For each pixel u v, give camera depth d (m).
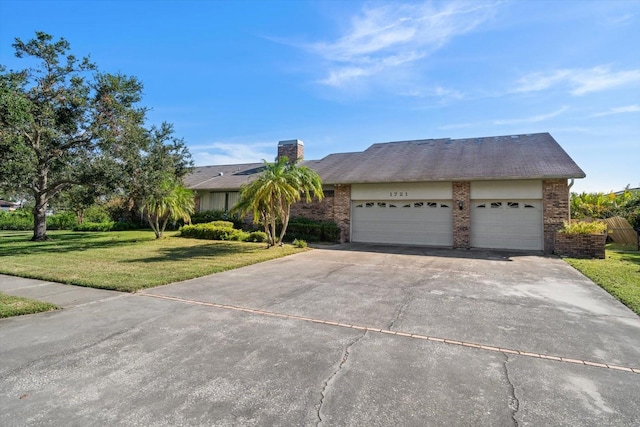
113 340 3.99
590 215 17.81
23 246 13.68
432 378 3.09
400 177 14.37
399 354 3.61
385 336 4.13
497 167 13.62
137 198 15.61
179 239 16.23
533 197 12.99
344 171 16.77
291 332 4.27
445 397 2.77
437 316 4.91
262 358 3.51
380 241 15.47
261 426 2.39
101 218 24.42
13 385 2.95
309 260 10.43
